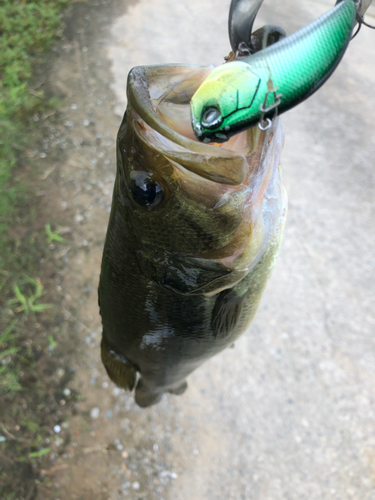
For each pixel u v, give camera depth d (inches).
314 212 33.6
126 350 12.0
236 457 24.0
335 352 27.5
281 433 24.8
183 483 23.0
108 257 8.5
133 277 8.4
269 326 28.1
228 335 9.9
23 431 22.4
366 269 31.1
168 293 8.4
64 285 27.1
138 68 6.7
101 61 41.6
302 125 39.6
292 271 30.5
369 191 35.4
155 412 24.5
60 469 22.0
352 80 44.3
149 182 6.7
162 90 6.9
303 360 27.1
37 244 28.1
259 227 7.8
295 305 29.1
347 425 25.3
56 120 35.3
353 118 40.7
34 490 21.2
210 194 6.8
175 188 6.8
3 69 37.0
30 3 43.8
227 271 7.7
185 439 24.1
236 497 23.0
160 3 50.6
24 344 24.6
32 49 40.4
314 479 23.7
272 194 8.3
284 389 26.1
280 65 4.4
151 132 6.6
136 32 45.8
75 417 23.4
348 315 29.0
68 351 25.1
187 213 7.0
